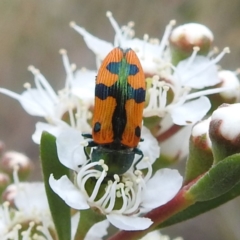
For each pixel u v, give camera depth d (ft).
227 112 0.25
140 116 0.25
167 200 0.25
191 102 0.28
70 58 0.87
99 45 0.31
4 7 0.88
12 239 0.29
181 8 0.87
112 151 0.25
